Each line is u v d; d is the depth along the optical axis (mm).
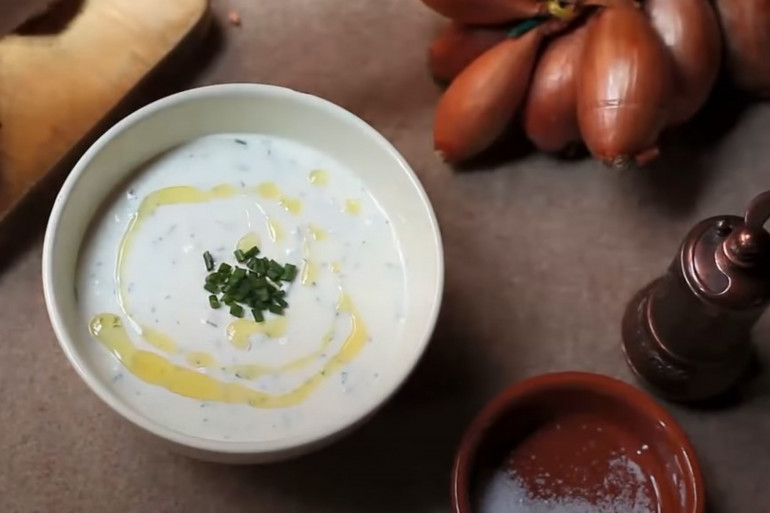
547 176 723
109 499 654
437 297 615
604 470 655
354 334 634
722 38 711
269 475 662
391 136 728
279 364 625
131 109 719
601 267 708
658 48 661
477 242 708
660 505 648
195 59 736
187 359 623
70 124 695
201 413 613
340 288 641
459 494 622
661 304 660
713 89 739
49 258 604
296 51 743
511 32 692
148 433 593
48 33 708
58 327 594
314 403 619
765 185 726
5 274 686
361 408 596
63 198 614
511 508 648
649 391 690
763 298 623
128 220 643
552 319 697
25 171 685
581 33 685
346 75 740
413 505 663
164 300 631
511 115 698
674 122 710
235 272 635
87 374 589
